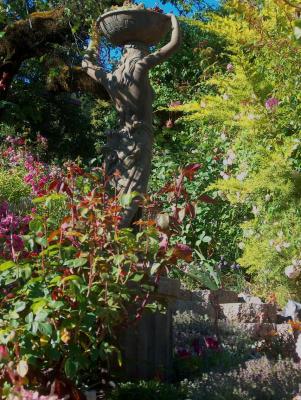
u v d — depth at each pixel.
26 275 3.29
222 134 9.04
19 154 9.05
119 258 3.43
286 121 7.16
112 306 3.45
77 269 3.63
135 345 4.28
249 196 7.21
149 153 6.08
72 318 3.26
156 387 4.04
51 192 4.09
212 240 8.85
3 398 2.88
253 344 5.38
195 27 13.88
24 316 3.35
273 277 7.09
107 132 6.12
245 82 7.52
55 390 3.25
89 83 11.51
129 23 6.10
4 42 11.01
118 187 5.89
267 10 6.87
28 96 14.68
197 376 4.47
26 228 4.46
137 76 6.10
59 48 11.23
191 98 13.24
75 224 3.52
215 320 5.14
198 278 5.52
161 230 3.65
